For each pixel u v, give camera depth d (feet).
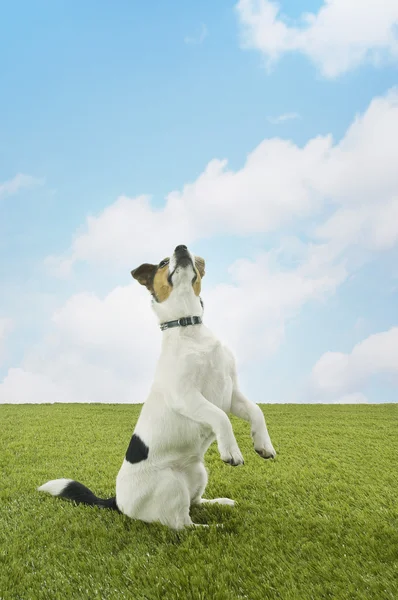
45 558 3.22
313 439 7.09
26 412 10.21
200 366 3.35
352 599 2.49
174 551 3.10
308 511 3.87
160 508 3.37
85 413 10.08
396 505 4.06
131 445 3.57
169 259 3.68
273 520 3.61
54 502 4.29
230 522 3.55
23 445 6.91
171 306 3.57
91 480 5.20
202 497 4.47
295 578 2.72
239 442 6.95
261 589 2.61
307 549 3.06
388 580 2.63
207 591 2.64
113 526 3.52
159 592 2.68
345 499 4.27
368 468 5.45
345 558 2.91
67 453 6.44
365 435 7.42
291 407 11.02
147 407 3.53
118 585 2.78
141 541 3.27
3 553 3.28
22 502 4.36
